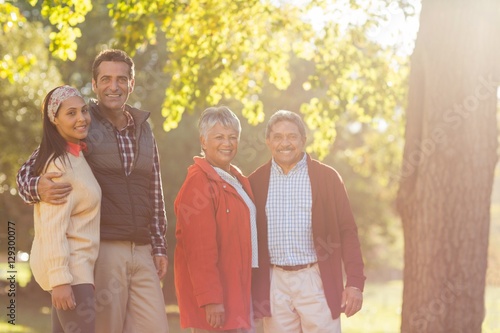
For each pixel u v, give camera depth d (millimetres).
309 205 5770
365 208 29703
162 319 5473
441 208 8656
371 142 23047
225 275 5523
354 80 12250
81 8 9641
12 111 20844
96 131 5297
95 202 5062
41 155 4988
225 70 11242
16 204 25109
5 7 10500
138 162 5395
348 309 5719
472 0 8641
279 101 23281
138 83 24797
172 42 11320
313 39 11836
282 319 5762
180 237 5582
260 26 11539
